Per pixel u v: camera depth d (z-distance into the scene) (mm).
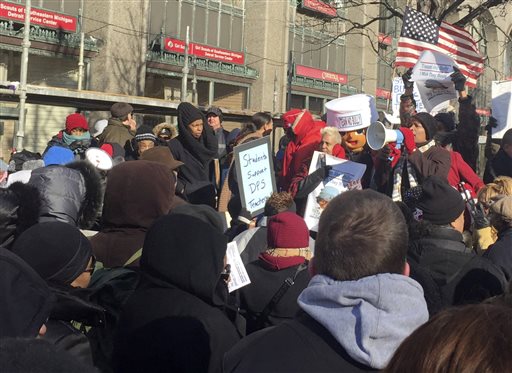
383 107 31859
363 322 1893
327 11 27312
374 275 2012
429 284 3027
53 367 1209
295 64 26812
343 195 2227
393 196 5195
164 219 2781
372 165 5766
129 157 7523
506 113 7566
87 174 3674
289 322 2143
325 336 2020
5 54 17750
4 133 16781
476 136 6430
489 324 1134
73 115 7215
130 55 19984
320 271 2119
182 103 6477
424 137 5359
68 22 18734
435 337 1158
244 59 24922
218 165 7488
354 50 29797
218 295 2803
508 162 6461
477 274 3258
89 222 3688
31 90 10734
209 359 2588
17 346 1231
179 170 6418
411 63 8828
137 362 2625
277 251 3688
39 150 17844
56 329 2479
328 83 28594
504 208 3871
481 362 1082
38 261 2627
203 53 23125
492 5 12195
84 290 2766
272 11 25281
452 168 5312
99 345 2779
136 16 20094
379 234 2049
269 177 5207
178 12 22422
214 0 23844
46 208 3406
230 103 25297
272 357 2035
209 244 2723
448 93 7133
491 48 31766
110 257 3395
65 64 19109
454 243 3434
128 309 2732
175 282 2691
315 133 5930
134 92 20172
